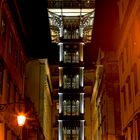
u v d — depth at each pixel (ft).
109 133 169.68
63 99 234.79
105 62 182.09
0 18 88.02
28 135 140.05
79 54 244.63
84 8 247.91
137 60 92.38
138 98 91.40
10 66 102.68
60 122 230.07
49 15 248.32
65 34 249.14
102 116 201.36
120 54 122.01
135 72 96.32
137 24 91.20
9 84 101.35
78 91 236.02
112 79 177.88
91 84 299.99
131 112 101.55
